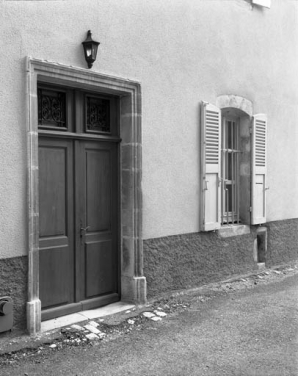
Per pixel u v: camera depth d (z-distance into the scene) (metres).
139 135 5.70
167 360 4.20
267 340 4.71
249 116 7.77
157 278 6.01
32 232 4.58
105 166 5.63
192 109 6.57
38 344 4.40
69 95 5.20
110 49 5.35
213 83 6.96
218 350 4.44
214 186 6.84
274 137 8.46
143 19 5.78
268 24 8.24
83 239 5.36
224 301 6.11
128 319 5.22
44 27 4.69
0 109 4.35
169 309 5.68
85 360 4.18
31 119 4.57
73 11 4.95
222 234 7.09
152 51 5.91
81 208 5.34
